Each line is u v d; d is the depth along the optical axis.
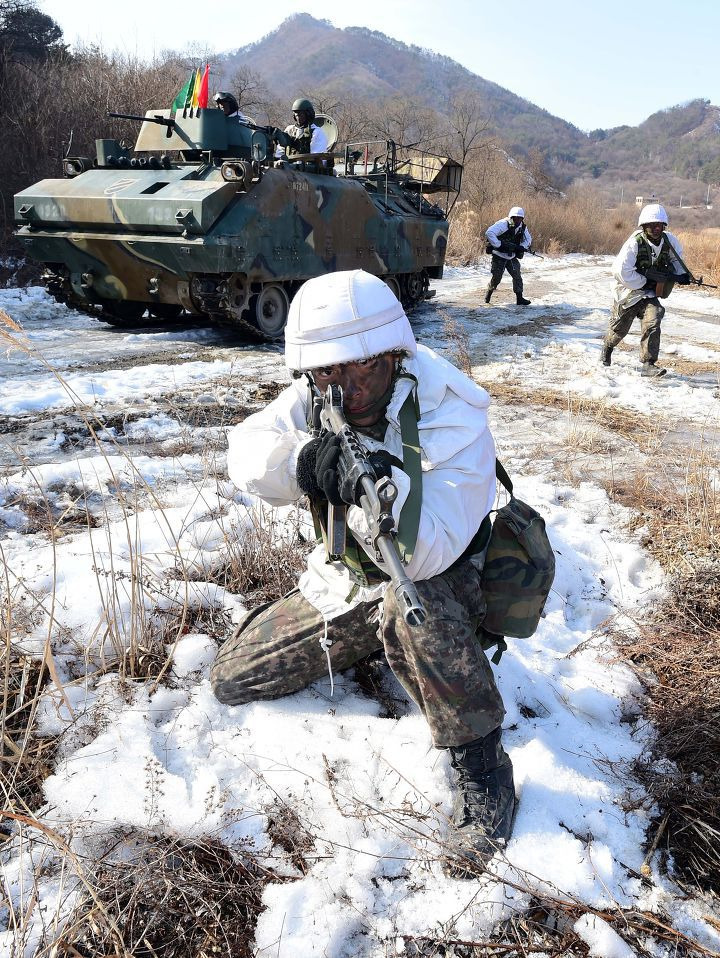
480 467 2.48
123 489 4.86
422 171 14.32
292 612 2.85
